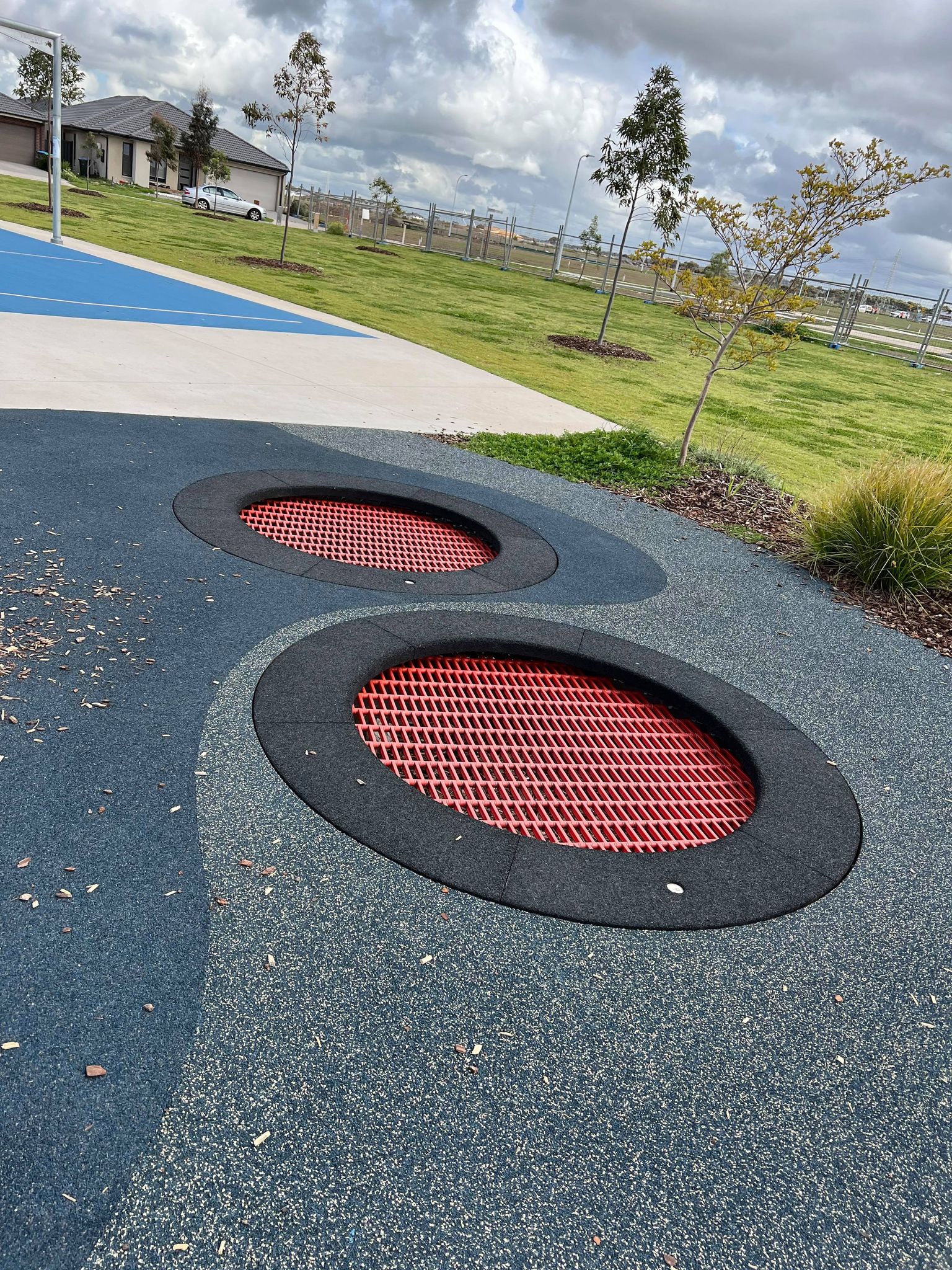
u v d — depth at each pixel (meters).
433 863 2.71
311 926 2.38
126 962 2.16
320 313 15.21
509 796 3.28
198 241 24.02
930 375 23.98
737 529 7.02
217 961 2.22
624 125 14.84
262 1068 1.96
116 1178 1.68
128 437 6.34
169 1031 2.00
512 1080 2.04
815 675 4.64
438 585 4.90
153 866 2.48
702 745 3.92
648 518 6.98
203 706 3.30
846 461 10.63
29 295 11.91
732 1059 2.22
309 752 3.13
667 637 4.77
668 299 32.66
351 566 4.95
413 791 3.05
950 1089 2.25
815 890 2.94
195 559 4.58
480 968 2.36
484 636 4.24
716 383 15.62
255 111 20.12
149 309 12.41
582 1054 2.15
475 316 18.47
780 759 3.72
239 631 3.92
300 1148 1.80
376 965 2.30
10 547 4.31
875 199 6.99
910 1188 1.96
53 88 17.41
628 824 3.24
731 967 2.53
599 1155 1.90
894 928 2.82
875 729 4.16
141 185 51.69
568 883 2.74
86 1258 1.55
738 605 5.46
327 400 8.86
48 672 3.34
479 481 7.06
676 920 2.67
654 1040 2.23
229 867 2.54
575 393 12.15
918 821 3.46
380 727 3.52
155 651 3.63
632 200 15.51
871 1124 2.11
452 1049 2.10
